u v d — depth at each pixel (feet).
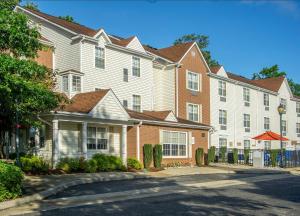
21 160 69.05
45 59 96.22
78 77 92.79
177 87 118.62
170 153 101.45
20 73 47.83
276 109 172.45
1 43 47.19
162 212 36.50
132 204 41.50
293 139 184.03
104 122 82.53
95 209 38.58
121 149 87.81
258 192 52.03
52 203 42.86
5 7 52.54
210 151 113.09
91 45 96.37
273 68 240.73
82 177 66.39
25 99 55.16
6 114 64.39
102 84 98.27
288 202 42.91
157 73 121.29
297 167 113.19
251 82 163.63
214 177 76.13
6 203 41.11
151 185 60.08
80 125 82.43
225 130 140.67
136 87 107.76
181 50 124.67
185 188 56.18
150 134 95.45
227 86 143.74
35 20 101.96
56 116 73.56
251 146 154.30
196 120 125.59
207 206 39.93
